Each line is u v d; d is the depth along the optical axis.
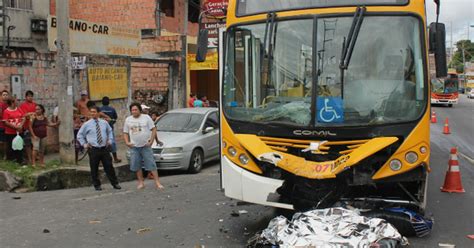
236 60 6.36
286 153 5.84
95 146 10.13
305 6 6.12
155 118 15.26
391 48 5.86
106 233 6.86
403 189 5.98
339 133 5.70
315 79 5.89
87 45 15.60
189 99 19.97
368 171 5.68
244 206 8.34
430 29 6.16
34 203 8.85
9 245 6.30
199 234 6.76
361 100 5.79
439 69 6.07
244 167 6.02
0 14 17.48
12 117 11.22
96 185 10.25
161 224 7.32
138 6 20.86
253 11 6.41
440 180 10.77
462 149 16.39
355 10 5.96
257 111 6.11
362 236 5.24
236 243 6.33
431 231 6.73
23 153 11.83
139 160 10.16
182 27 23.02
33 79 13.16
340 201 5.90
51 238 6.62
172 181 11.39
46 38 19.38
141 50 20.16
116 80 15.90
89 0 21.62
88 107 12.35
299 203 5.88
